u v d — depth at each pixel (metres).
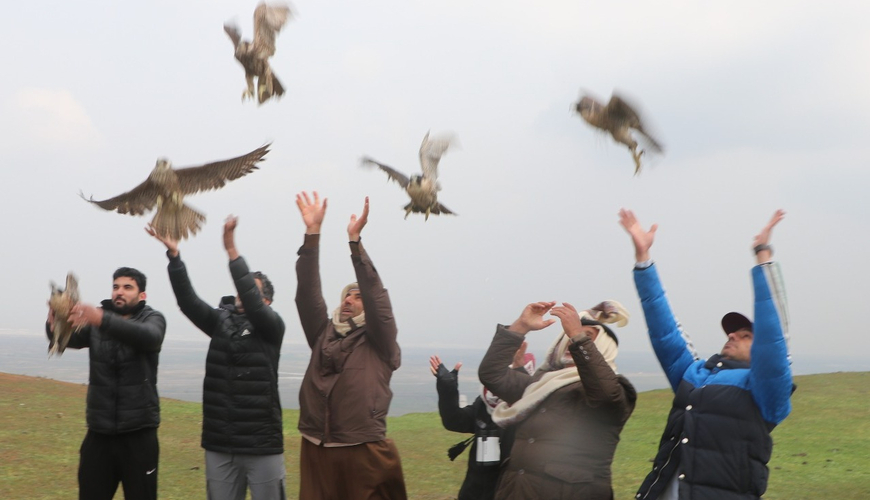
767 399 4.31
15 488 8.13
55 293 6.00
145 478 6.56
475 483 6.03
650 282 5.02
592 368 4.77
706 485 4.38
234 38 4.73
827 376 19.20
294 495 8.79
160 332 6.60
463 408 6.23
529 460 5.01
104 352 6.46
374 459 5.77
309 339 6.21
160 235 5.43
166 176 5.38
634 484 9.48
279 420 6.51
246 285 6.33
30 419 11.92
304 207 6.22
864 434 12.92
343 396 5.79
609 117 4.59
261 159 5.54
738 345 4.75
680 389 4.74
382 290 5.80
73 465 9.25
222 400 6.38
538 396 5.05
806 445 12.02
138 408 6.49
